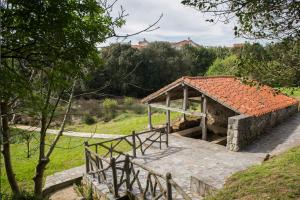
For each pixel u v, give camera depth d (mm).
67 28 3893
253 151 11914
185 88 14711
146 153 12438
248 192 6223
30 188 10430
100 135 18656
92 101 25453
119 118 25844
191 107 23594
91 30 4207
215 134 16625
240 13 4293
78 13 4078
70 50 3959
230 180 7246
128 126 20547
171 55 47250
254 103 14164
